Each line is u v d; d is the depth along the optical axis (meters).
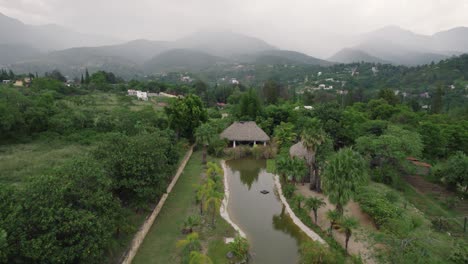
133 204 24.47
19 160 34.72
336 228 26.25
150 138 29.58
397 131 43.12
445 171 36.44
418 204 32.16
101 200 17.45
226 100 132.62
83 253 14.69
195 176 39.16
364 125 51.97
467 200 33.66
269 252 23.41
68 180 17.16
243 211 30.88
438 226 26.38
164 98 108.56
